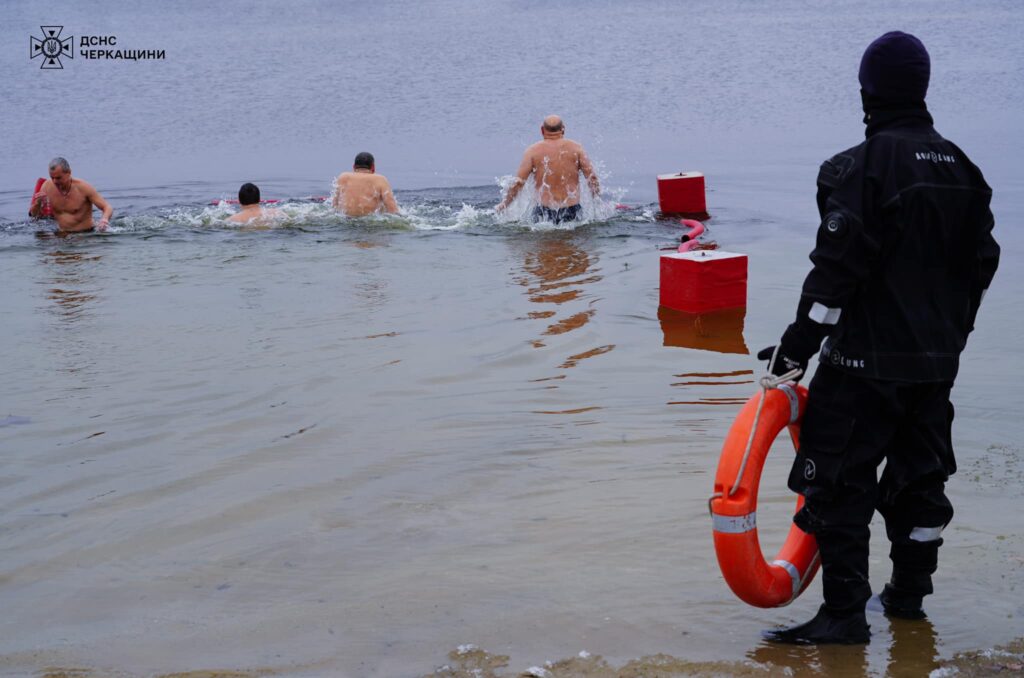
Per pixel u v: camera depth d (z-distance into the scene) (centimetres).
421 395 618
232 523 448
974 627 341
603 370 660
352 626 354
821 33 3512
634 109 2286
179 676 323
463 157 1800
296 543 425
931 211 316
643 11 4675
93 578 402
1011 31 3334
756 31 3659
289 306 845
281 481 493
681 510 441
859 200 313
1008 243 1009
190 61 3412
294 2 5884
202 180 1653
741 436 323
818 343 320
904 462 340
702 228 1129
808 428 334
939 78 2506
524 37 3800
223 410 602
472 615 358
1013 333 716
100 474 510
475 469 498
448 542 420
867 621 349
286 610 368
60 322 808
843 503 331
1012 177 1364
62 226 1208
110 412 603
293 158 1853
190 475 505
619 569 391
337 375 661
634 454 511
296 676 320
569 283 905
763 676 310
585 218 1229
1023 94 2216
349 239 1134
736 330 748
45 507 472
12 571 409
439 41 3750
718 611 357
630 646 333
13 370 687
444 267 984
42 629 362
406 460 514
